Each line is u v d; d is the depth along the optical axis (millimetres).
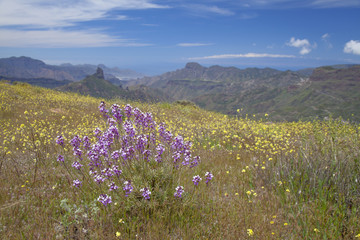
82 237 3453
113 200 4168
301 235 3695
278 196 4812
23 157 6816
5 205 3990
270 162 6242
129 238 3480
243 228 3766
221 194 4930
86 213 3910
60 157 4762
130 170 4582
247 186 5371
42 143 7301
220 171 6145
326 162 5230
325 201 4301
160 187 4422
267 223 3928
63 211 4086
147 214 3910
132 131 4438
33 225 3660
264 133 10797
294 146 8117
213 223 3918
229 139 9883
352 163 4945
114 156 4207
